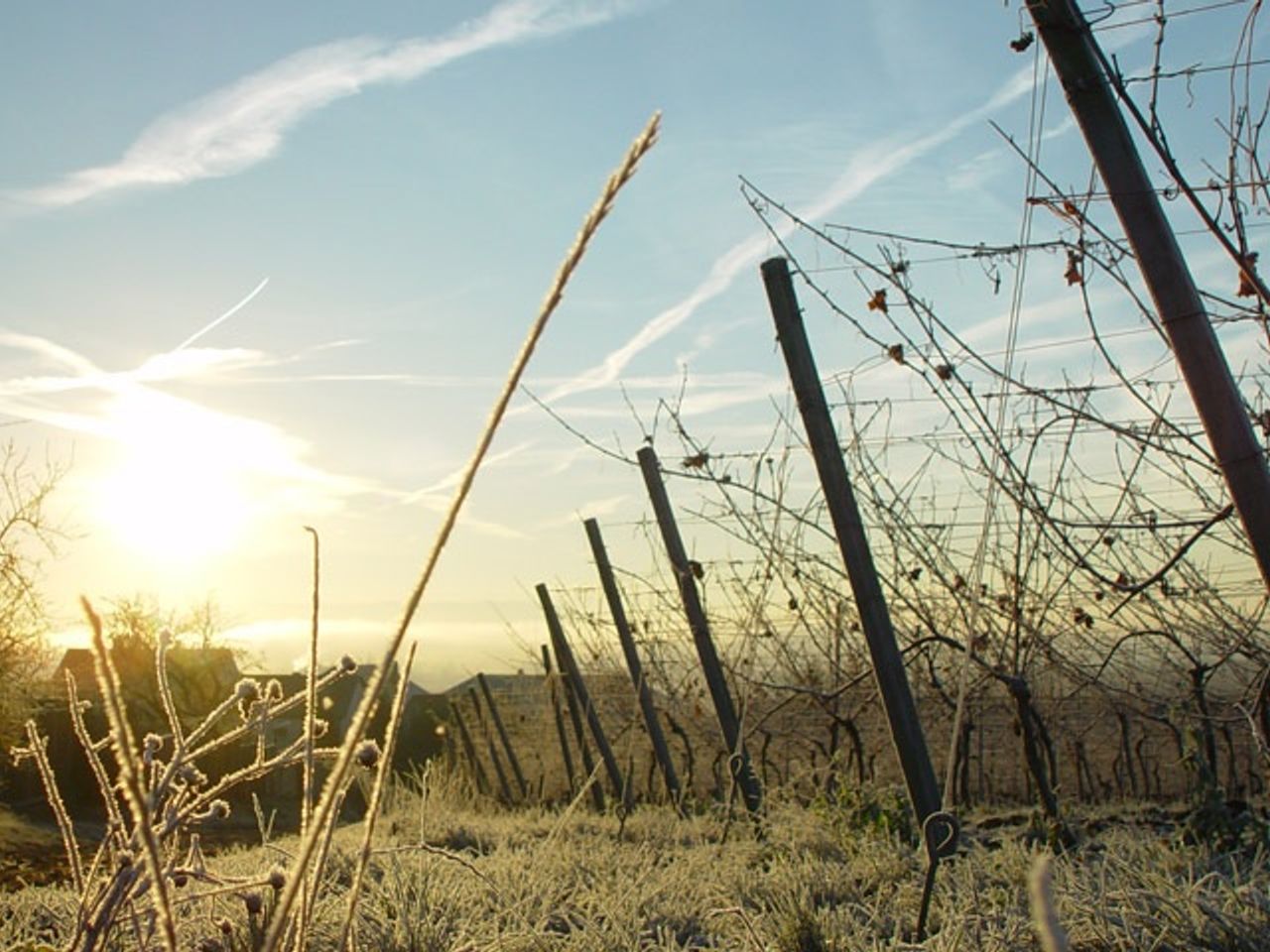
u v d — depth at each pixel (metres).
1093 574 5.89
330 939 4.73
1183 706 9.85
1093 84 4.31
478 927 5.33
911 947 4.95
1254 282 4.59
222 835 16.06
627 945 5.30
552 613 16.44
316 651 1.95
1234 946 4.68
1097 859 6.96
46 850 13.39
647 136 1.02
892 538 9.76
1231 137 4.71
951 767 5.12
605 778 15.90
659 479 11.82
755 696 12.88
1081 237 5.40
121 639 22.28
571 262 1.09
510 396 1.16
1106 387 7.24
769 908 6.18
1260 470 4.05
